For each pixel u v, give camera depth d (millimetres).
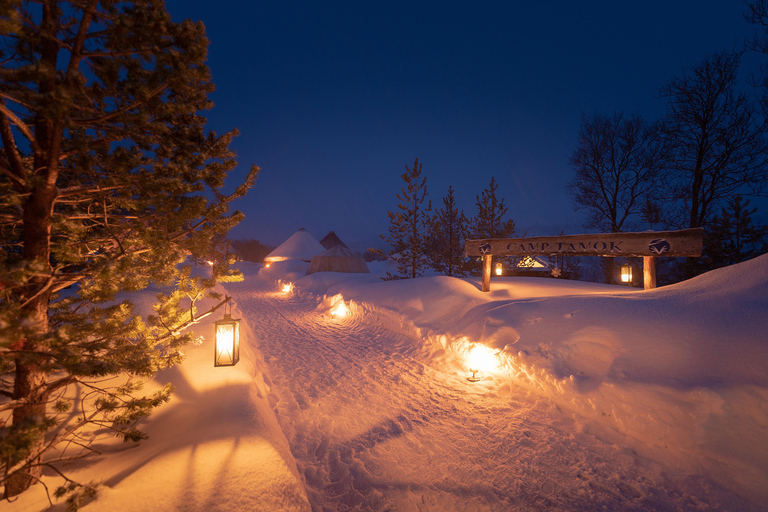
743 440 3086
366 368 6562
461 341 6688
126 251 2600
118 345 2725
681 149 15688
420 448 3863
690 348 4000
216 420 3240
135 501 2199
